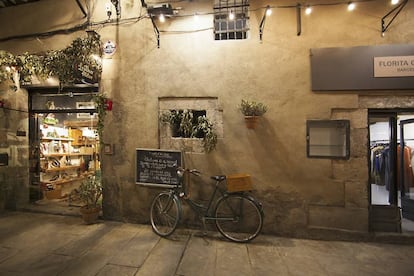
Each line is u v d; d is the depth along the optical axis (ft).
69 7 13.69
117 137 12.84
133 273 8.05
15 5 14.42
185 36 12.29
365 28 11.07
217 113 11.99
